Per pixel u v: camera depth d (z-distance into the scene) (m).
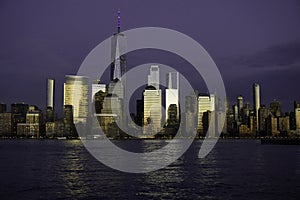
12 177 72.38
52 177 72.12
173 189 57.50
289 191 54.72
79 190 56.19
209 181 66.19
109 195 52.41
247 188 57.75
